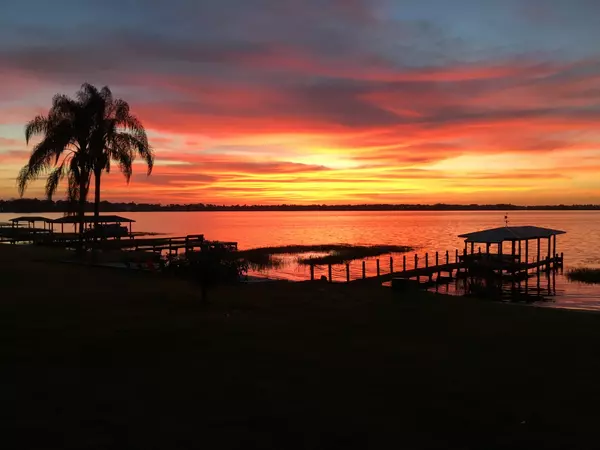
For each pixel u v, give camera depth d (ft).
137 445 17.51
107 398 22.25
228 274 50.01
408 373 26.48
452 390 23.76
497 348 32.32
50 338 33.71
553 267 129.49
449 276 121.19
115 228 172.35
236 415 20.36
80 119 101.30
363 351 31.12
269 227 428.56
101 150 103.96
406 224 499.51
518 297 89.76
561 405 21.89
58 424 19.31
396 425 19.52
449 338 35.22
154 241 154.40
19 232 193.98
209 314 43.52
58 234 188.14
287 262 141.69
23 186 103.35
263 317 42.60
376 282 95.50
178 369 26.81
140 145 107.24
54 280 66.95
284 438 18.22
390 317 43.39
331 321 41.11
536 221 554.05
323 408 21.24
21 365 27.35
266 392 23.21
